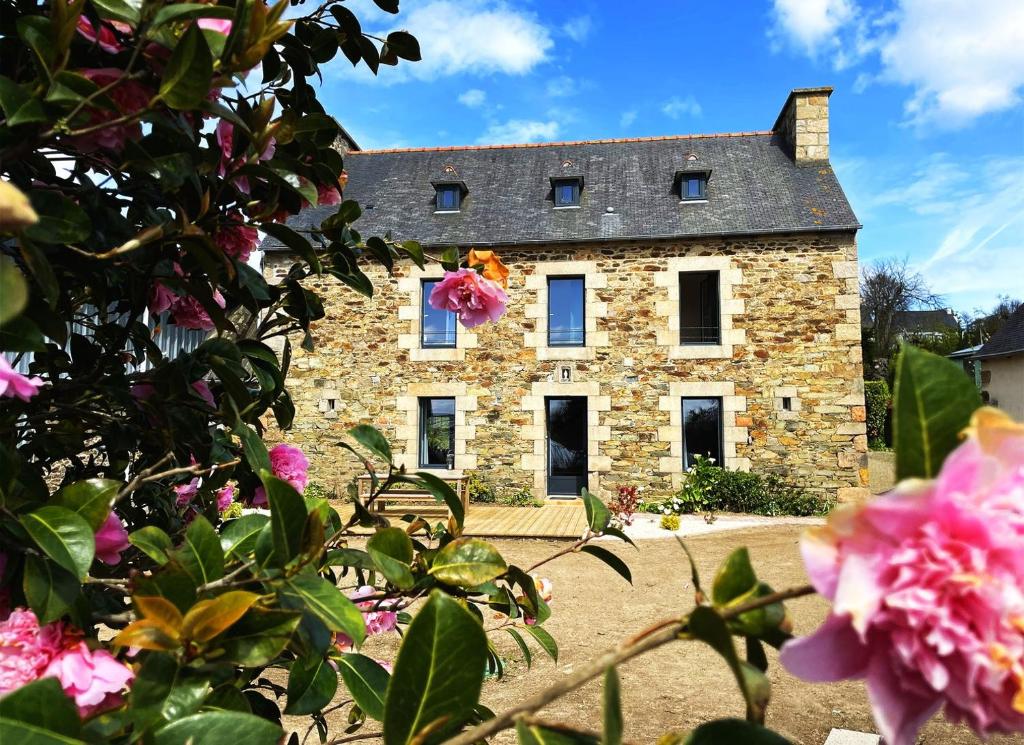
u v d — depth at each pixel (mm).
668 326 11016
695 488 10594
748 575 552
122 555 1244
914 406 459
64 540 694
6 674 624
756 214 11273
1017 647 365
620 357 11094
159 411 1166
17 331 763
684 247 11078
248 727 610
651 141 13969
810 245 10781
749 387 10781
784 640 540
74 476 1417
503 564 1052
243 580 806
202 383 1244
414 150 14508
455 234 11766
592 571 6770
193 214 1091
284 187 1107
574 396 11234
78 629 692
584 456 11570
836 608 375
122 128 845
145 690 621
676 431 10891
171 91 719
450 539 1123
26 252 693
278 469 1320
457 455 11266
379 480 1091
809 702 3473
